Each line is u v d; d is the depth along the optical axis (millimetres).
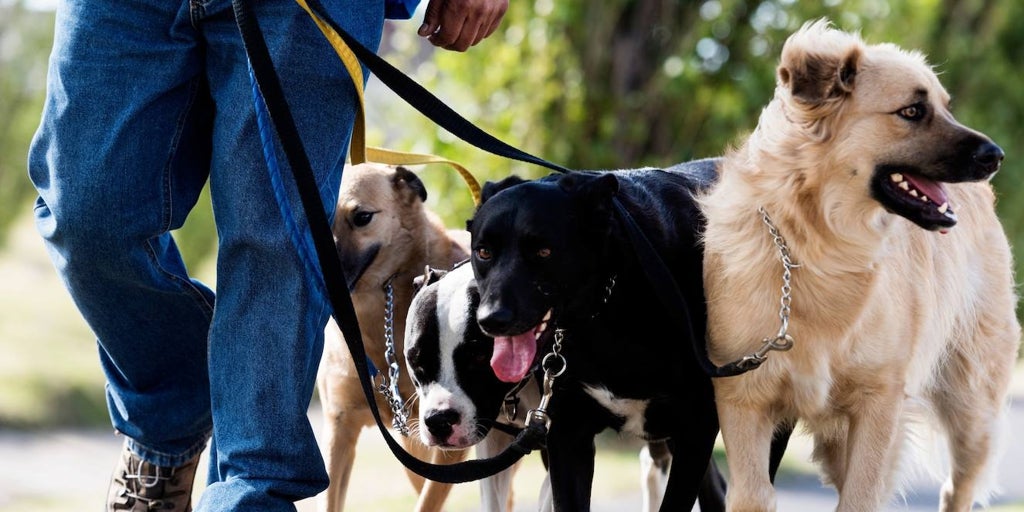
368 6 3879
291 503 3656
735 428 4434
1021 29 15633
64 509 7754
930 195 4207
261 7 3732
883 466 4461
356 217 5980
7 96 19984
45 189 3938
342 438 5660
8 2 19781
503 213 4250
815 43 4227
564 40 11297
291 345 3689
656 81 11289
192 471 4566
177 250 4359
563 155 11258
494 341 4488
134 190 3807
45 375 12859
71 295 4094
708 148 11305
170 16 3775
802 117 4227
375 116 10922
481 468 4043
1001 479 10102
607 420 4602
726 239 4328
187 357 4328
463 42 4391
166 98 3852
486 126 10750
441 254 6258
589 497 4594
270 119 3713
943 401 5551
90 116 3758
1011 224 15227
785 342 4211
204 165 4164
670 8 11383
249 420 3635
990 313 5484
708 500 5387
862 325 4324
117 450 10680
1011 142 15391
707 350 4430
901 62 4215
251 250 3715
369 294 6027
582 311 4293
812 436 4988
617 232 4293
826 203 4203
